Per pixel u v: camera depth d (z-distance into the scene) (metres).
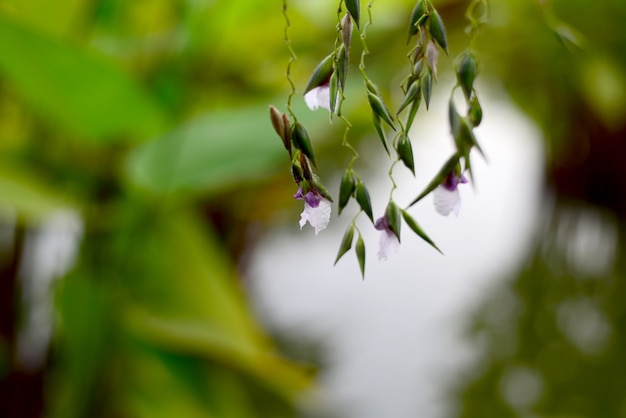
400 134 0.73
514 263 2.40
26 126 1.31
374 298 2.49
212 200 1.59
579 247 2.20
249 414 1.41
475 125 0.74
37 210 1.14
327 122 1.12
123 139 1.28
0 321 1.35
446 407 2.22
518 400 2.13
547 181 2.24
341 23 0.74
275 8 1.31
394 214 0.73
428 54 0.72
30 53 1.03
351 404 2.19
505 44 1.73
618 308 2.09
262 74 1.45
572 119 2.00
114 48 1.34
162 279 1.27
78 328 1.24
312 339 2.22
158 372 1.33
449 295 2.49
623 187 2.05
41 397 1.36
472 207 2.56
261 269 2.12
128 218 1.24
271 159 1.15
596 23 1.64
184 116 1.35
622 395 2.00
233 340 1.24
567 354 2.12
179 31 1.31
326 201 0.73
